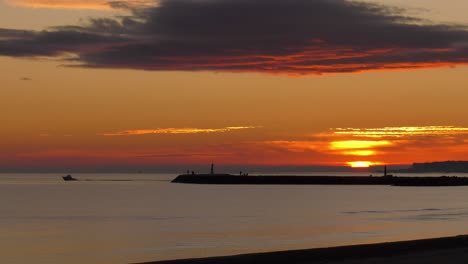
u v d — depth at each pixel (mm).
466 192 193750
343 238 57188
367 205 120000
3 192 191625
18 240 58562
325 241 54469
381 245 35469
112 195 166750
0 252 49281
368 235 60281
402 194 176125
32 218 86938
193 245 51938
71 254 47625
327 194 175375
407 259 31125
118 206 115500
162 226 72625
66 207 112375
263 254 32281
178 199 143125
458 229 67312
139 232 65312
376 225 73250
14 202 130500
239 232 64062
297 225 73312
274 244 52094
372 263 29891
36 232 66688
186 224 75375
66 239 59094
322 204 123375
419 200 139750
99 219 84625
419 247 35156
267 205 119000
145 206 115500
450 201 135625
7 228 71812
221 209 106625
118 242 55656
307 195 168375
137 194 173125
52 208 109500
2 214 94688
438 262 30281
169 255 45844
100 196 160375
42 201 134625
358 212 99250
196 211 101188
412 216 90000
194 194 173000
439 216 89812
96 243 55156
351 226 71875
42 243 55750
